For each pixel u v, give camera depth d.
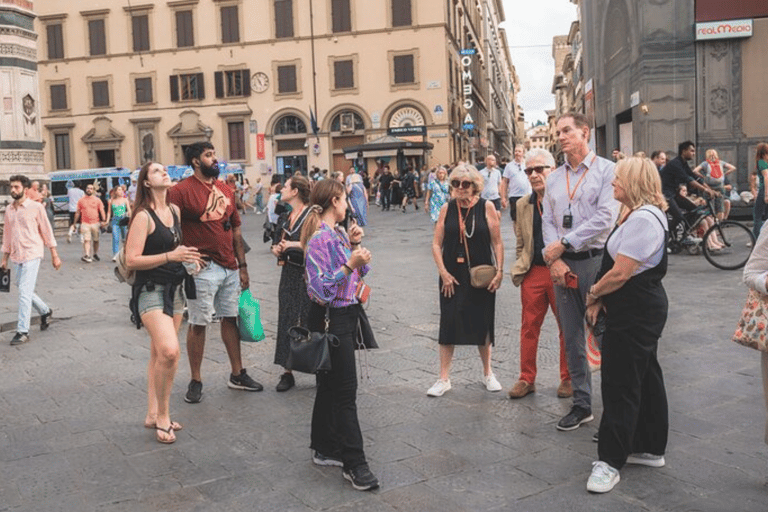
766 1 16.75
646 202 3.88
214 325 8.27
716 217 11.94
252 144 40.66
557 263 4.73
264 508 3.78
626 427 3.90
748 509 3.59
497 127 77.31
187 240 5.48
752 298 3.76
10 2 22.28
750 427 4.67
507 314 8.30
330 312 4.08
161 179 4.76
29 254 7.83
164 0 41.03
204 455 4.52
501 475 4.09
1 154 22.41
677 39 17.25
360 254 3.99
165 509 3.80
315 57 39.81
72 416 5.32
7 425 5.16
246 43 40.31
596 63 23.70
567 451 4.40
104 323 8.70
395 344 7.14
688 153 12.09
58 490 4.05
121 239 15.88
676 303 8.45
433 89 38.84
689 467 4.11
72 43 42.25
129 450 4.63
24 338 7.78
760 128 17.16
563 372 5.39
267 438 4.78
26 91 22.95
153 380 5.03
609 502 3.71
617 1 20.27
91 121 42.47
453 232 5.42
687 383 5.59
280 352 5.77
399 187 30.67
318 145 39.97
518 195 12.29
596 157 4.83
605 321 4.01
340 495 3.91
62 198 35.00
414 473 4.15
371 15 39.09
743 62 17.09
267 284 11.43
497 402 5.34
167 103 41.47
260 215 34.03
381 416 5.11
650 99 17.53
